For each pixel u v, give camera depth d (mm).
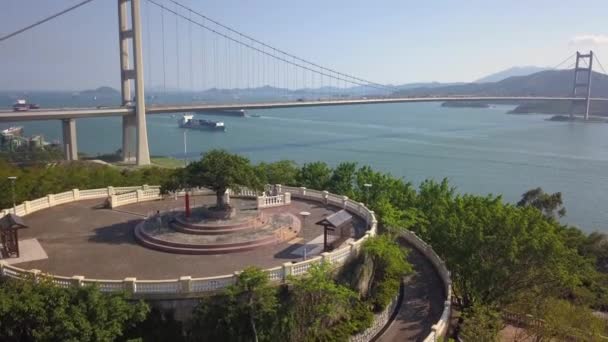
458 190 115438
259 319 29875
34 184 61656
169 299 30578
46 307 27406
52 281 29859
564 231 58281
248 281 29359
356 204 51000
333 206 53938
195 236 41594
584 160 157375
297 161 150125
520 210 46969
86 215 50125
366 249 38000
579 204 106375
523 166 145875
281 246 41000
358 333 33594
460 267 42406
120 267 36125
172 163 140500
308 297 32188
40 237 43000
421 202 59188
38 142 165750
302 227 46250
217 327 29625
